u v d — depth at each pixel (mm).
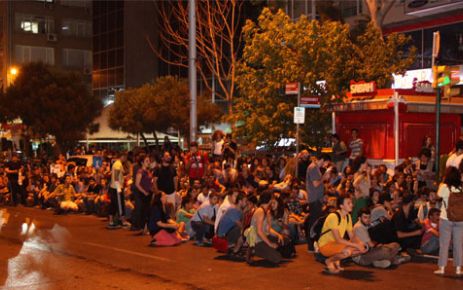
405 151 15828
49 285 8695
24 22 58844
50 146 42906
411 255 10914
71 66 61281
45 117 36062
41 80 36656
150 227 12461
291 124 18734
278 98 18672
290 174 14617
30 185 21750
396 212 10602
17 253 11352
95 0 53812
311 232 10242
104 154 21266
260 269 9844
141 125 34219
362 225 9859
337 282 8812
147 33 49969
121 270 9766
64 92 36625
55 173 20688
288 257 10805
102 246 12219
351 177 12836
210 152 22703
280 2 23625
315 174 11273
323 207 11234
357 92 16891
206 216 12258
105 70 52500
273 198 10891
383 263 9812
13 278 9164
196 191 13648
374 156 16406
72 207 18469
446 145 16766
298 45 18547
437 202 11141
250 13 35031
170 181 14266
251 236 10203
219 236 11047
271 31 19188
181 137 37719
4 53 58656
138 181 13828
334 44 18766
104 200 17250
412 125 16016
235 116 19656
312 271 9656
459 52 25281
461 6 25031
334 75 18922
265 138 18859
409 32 27562
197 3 26922
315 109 18797
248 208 10875
